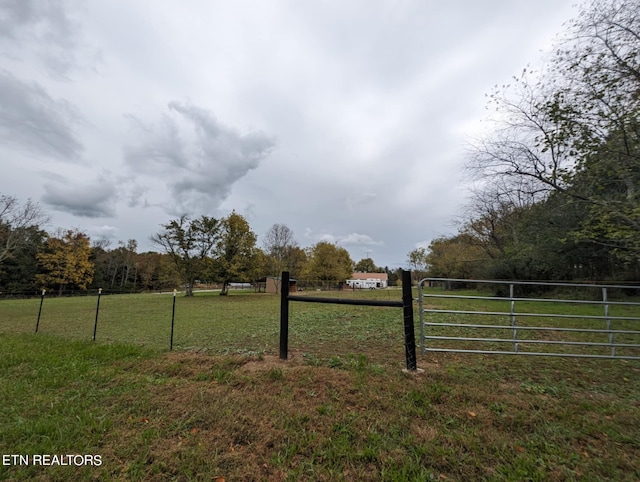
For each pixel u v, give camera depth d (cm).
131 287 5069
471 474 207
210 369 420
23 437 248
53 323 949
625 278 1387
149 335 707
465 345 582
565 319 905
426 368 418
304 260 4684
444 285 3538
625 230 723
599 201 741
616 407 303
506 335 679
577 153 817
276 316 1074
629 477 206
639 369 429
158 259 5244
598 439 251
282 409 295
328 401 313
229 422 271
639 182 695
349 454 226
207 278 2727
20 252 3253
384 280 7394
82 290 3909
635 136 702
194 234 2706
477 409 296
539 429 261
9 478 201
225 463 219
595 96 758
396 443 242
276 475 206
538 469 210
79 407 300
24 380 374
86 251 3975
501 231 2100
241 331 750
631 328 793
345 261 4897
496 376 392
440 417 281
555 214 1251
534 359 475
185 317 1075
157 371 416
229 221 2741
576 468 214
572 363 457
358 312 1145
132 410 296
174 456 224
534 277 1753
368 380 364
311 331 729
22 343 588
